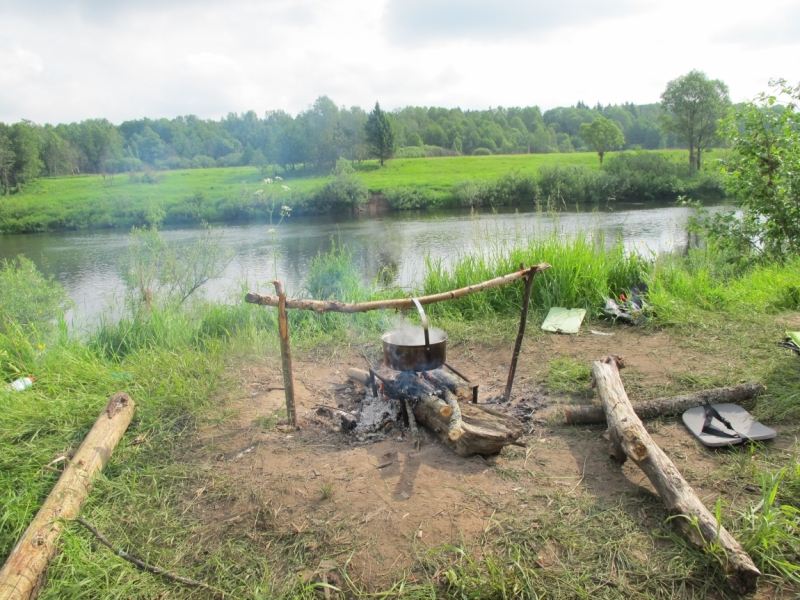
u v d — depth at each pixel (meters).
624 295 5.77
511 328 5.11
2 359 4.40
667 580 1.93
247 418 3.39
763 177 8.34
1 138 45.00
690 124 36.62
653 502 2.37
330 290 6.41
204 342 4.74
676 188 31.88
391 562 2.09
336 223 25.92
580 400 3.51
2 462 2.87
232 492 2.59
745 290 5.70
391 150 60.25
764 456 2.68
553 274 5.76
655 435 2.94
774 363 3.68
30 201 32.62
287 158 54.72
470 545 2.15
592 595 1.89
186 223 28.52
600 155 45.78
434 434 3.08
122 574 2.11
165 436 3.17
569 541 2.14
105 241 22.34
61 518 2.36
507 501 2.42
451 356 4.61
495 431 2.81
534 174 35.22
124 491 2.65
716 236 8.95
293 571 2.08
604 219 20.67
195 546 2.27
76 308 7.20
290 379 3.15
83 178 53.78
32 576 2.07
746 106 8.19
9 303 5.92
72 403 3.51
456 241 17.39
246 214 30.19
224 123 98.00
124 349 5.36
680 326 4.75
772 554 2.00
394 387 3.37
